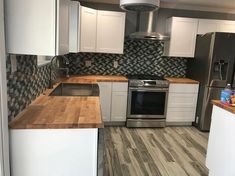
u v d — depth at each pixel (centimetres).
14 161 154
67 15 187
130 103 392
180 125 426
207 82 381
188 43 421
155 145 327
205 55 389
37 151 156
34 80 215
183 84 404
